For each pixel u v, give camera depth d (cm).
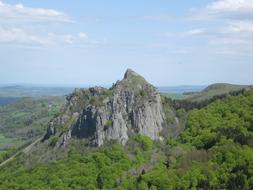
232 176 19062
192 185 19350
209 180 19388
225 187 18838
